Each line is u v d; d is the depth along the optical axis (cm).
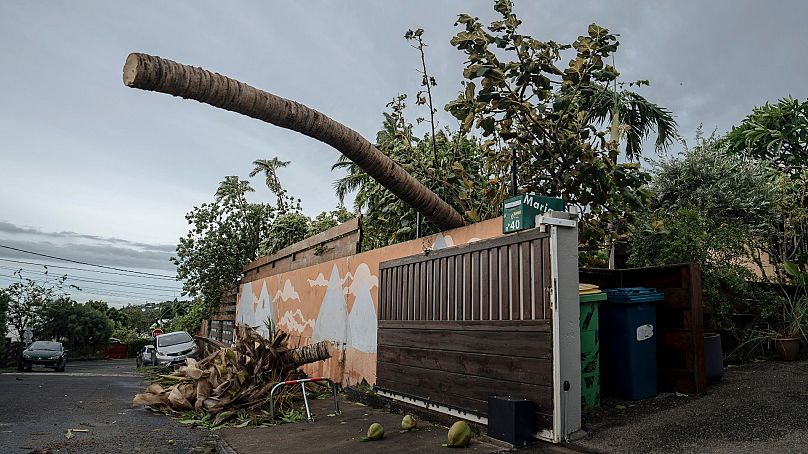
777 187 1095
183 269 2283
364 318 1031
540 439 525
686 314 629
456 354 663
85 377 1966
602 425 539
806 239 1111
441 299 714
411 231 1084
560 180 831
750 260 1016
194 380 938
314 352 977
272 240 2148
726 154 1157
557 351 517
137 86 550
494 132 817
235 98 604
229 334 2262
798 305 830
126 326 5944
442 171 1041
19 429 782
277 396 901
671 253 826
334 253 1305
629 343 618
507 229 620
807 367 711
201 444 681
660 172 1122
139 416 909
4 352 2931
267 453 583
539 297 545
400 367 794
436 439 588
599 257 1018
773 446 427
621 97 1093
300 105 665
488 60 777
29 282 3972
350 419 753
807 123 1603
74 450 645
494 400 553
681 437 477
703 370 615
